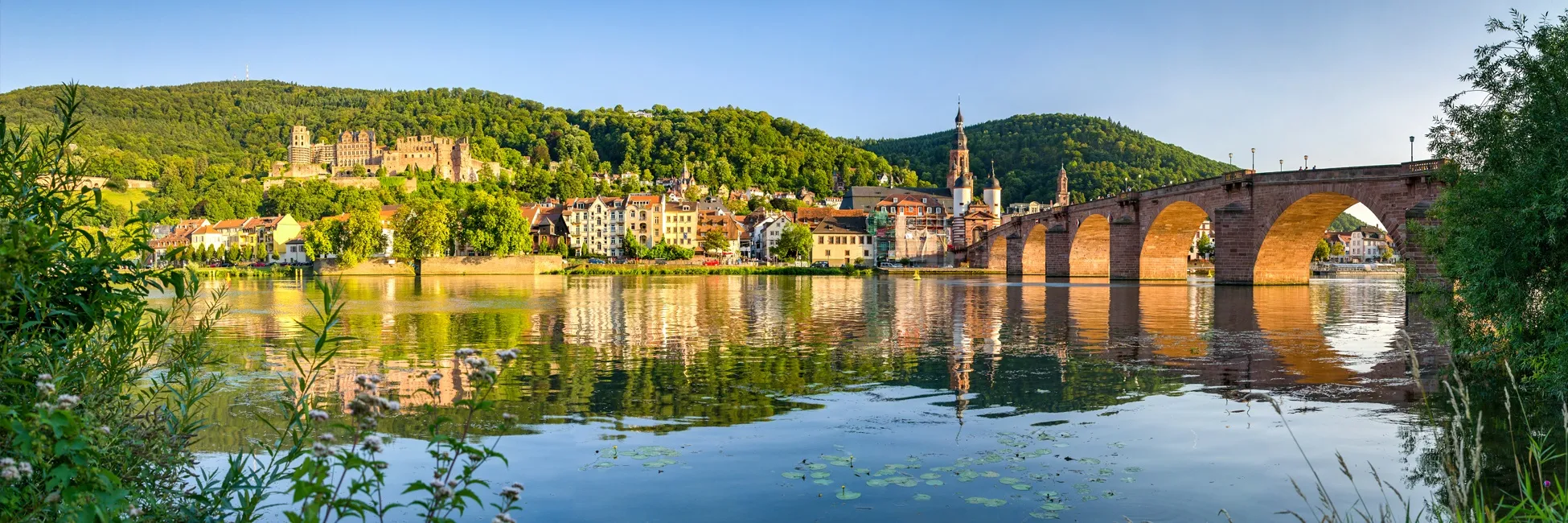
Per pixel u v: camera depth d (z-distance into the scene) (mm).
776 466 16797
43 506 7898
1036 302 68125
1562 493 11078
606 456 17500
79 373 9398
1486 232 25484
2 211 9211
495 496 14812
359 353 34000
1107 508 14352
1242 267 92438
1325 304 63406
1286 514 14016
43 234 8945
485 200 172875
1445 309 28250
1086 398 23969
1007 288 96500
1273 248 91188
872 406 22906
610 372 28781
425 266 163375
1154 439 19000
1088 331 43188
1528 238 24562
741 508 14289
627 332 43406
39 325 9555
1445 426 20016
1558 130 24391
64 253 9422
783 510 14211
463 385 25953
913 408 22594
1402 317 50594
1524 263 25188
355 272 160375
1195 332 42031
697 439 19047
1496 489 15062
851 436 19312
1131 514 14039
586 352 34406
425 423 20016
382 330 44562
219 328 44188
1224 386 25844
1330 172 79625
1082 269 141500
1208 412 21938
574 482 15703
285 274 162375
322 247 170875
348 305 66125
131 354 10516
